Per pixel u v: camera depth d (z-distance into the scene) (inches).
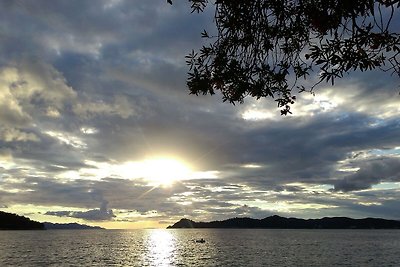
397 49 184.2
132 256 3641.7
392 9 174.7
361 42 186.9
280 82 252.2
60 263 3048.7
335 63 194.7
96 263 3061.0
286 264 2903.5
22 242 6102.4
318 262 3024.1
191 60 245.3
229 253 3887.8
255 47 242.2
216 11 235.0
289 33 233.9
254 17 232.2
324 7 194.4
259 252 4005.9
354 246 4950.8
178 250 4402.1
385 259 3235.7
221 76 242.5
